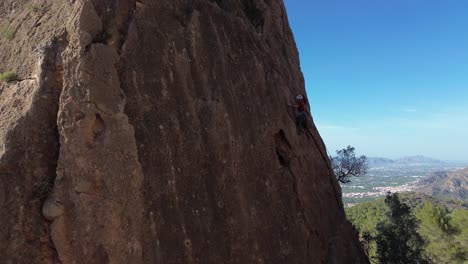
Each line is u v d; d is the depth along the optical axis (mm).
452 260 36062
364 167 34969
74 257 9656
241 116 14398
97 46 11125
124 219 10305
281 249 14414
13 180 9781
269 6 20938
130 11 12570
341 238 18391
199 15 14359
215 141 13094
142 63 12102
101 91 10734
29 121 10195
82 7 11336
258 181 14445
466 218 38188
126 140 10758
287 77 19312
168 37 13062
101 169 10148
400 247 30422
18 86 11094
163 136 11836
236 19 16016
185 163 12172
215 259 12039
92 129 10398
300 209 16156
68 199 9828
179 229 11469
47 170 10094
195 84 13328
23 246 9578
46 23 12180
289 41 22266
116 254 9969
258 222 13820
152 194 11195
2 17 13633
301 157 17297
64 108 10258
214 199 12594
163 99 12234
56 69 10891
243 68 15289
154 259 10781
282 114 16578
